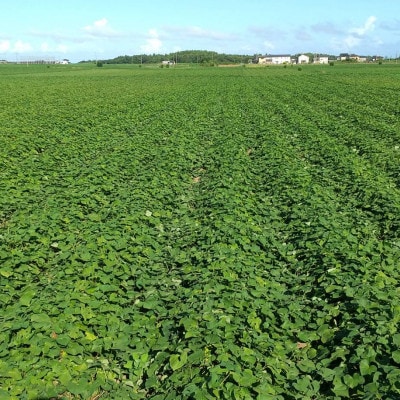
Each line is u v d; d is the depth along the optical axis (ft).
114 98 150.61
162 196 44.80
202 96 154.92
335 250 32.14
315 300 26.99
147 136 75.31
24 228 35.63
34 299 25.50
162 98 147.43
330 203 42.91
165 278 29.55
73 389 19.33
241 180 50.03
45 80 274.77
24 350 20.90
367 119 92.48
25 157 61.36
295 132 80.79
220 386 18.30
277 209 42.93
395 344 20.65
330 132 79.61
